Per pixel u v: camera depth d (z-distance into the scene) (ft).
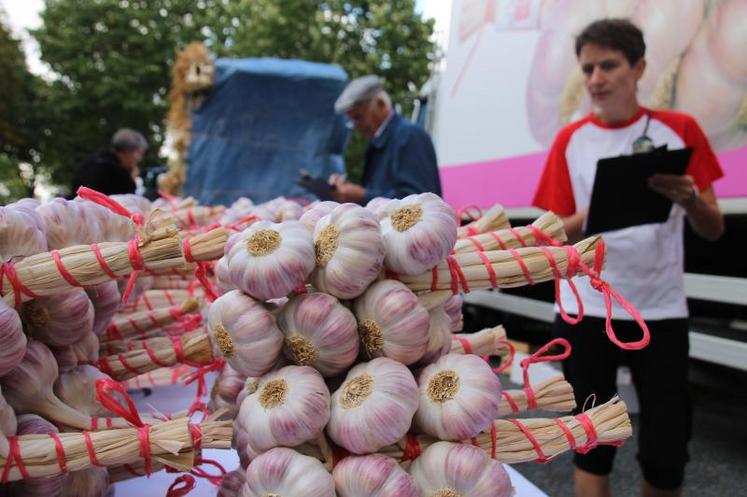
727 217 8.89
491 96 12.12
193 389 5.27
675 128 6.23
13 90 58.34
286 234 2.50
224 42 52.60
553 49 10.26
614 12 9.21
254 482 2.35
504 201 11.68
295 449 2.48
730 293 8.71
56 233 2.76
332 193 8.70
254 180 18.03
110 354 3.41
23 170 63.98
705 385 12.46
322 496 2.30
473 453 2.46
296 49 43.21
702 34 7.95
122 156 14.19
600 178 5.55
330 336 2.46
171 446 2.39
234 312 2.49
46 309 2.59
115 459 2.38
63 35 52.19
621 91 6.14
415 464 2.52
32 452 2.30
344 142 19.16
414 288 2.75
